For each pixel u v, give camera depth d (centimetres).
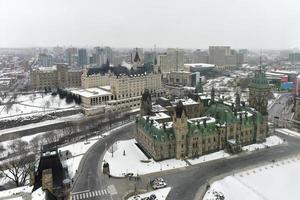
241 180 13712
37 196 7550
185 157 16250
